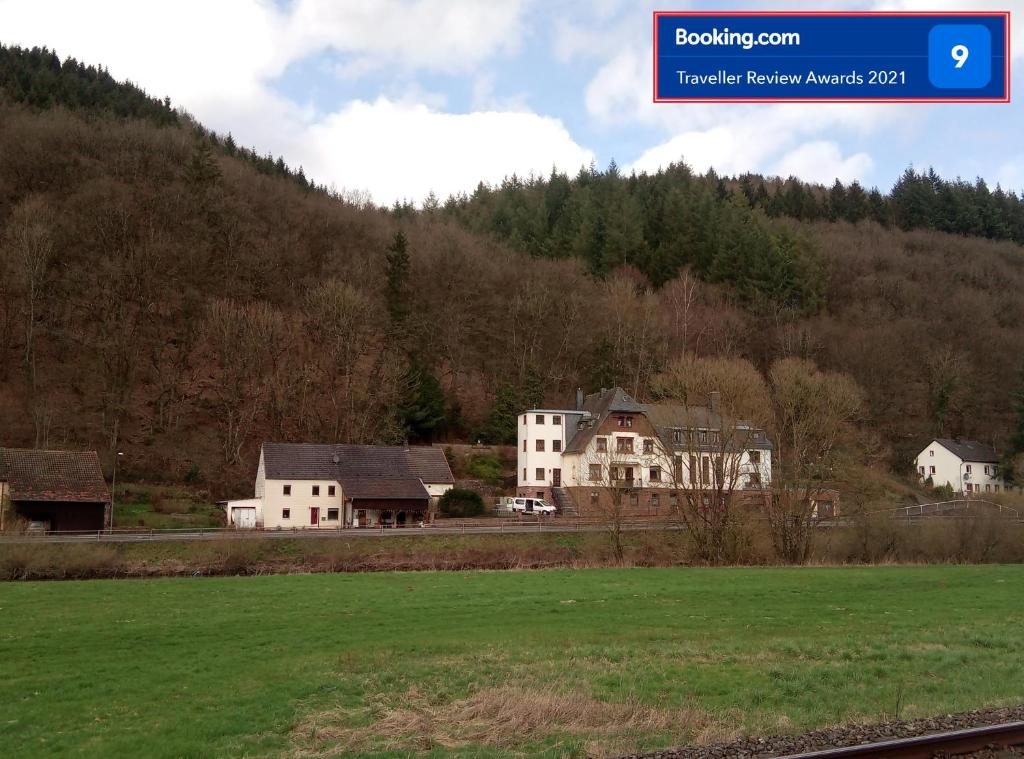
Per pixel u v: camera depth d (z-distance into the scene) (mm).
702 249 139125
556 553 52312
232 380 89938
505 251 135875
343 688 16766
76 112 135375
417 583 37125
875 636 22672
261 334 94000
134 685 17797
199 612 28625
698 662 18828
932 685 15984
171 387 89438
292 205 127375
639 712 14250
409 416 94375
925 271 150250
